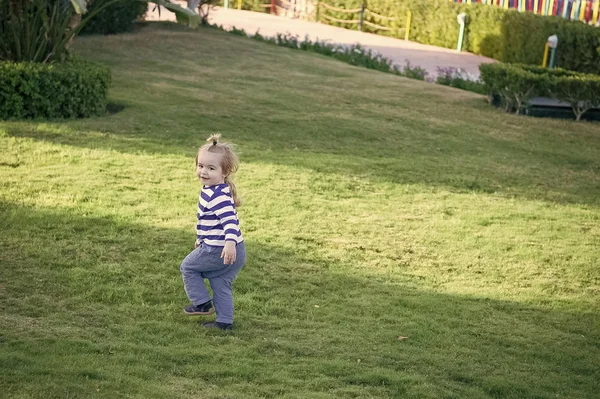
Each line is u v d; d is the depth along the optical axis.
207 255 5.30
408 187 10.16
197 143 11.21
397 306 6.33
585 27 22.27
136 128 11.66
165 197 8.57
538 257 7.97
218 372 4.67
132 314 5.62
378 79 19.05
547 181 11.42
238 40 22.78
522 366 5.41
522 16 24.45
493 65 17.06
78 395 4.10
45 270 6.24
